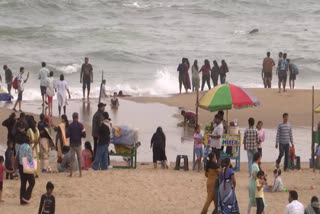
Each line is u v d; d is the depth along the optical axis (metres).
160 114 54.59
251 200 26.02
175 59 98.44
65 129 36.09
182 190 30.92
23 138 27.95
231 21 139.25
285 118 36.00
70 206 27.91
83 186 31.14
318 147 37.00
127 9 144.00
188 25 131.25
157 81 80.06
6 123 32.97
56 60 92.94
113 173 34.16
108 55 98.00
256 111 56.12
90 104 59.03
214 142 34.72
